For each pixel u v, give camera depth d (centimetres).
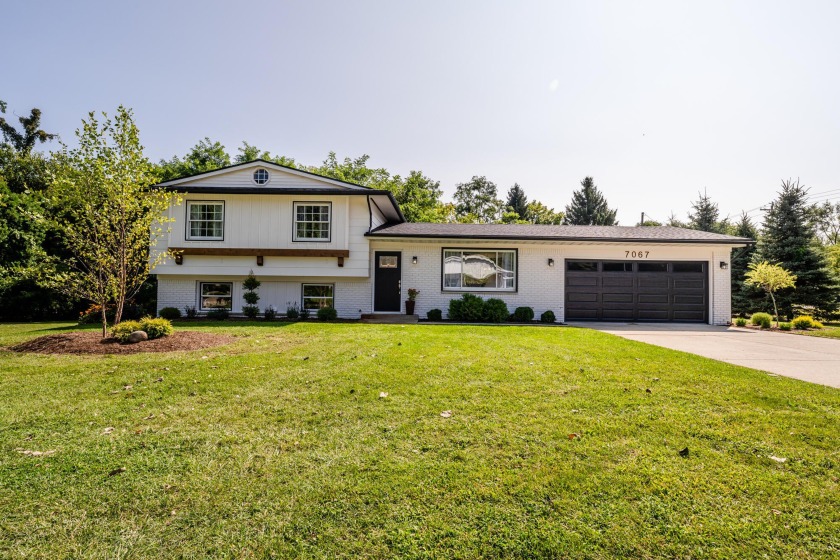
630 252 1364
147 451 276
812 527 196
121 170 740
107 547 180
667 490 228
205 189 1250
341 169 2977
